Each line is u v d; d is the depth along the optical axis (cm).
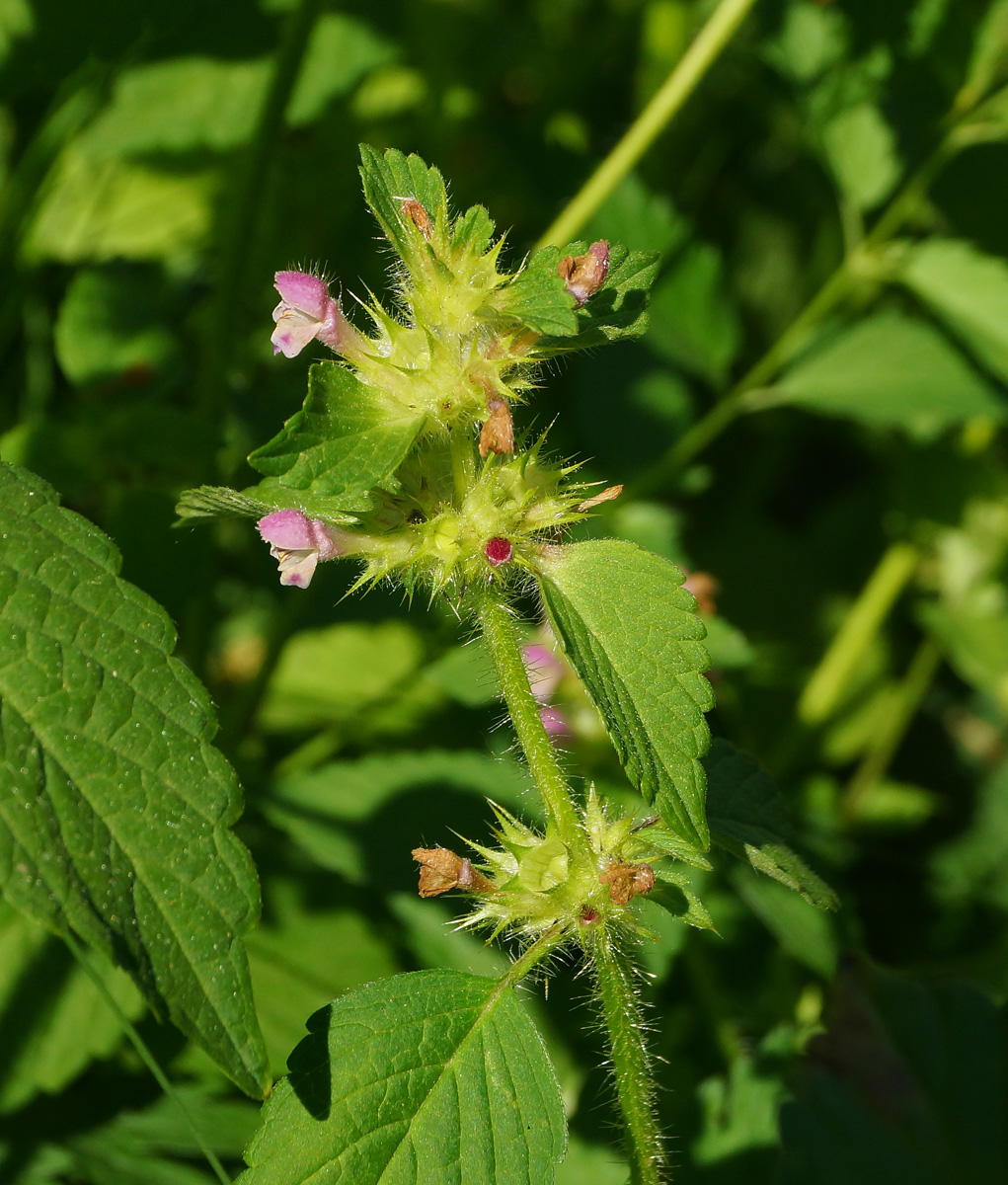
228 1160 52
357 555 45
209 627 57
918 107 63
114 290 58
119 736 42
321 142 72
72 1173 51
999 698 67
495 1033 44
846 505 77
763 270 79
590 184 60
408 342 44
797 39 62
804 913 52
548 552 45
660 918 52
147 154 70
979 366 61
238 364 65
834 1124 51
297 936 54
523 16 83
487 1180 43
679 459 63
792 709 70
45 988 52
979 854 66
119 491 54
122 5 57
